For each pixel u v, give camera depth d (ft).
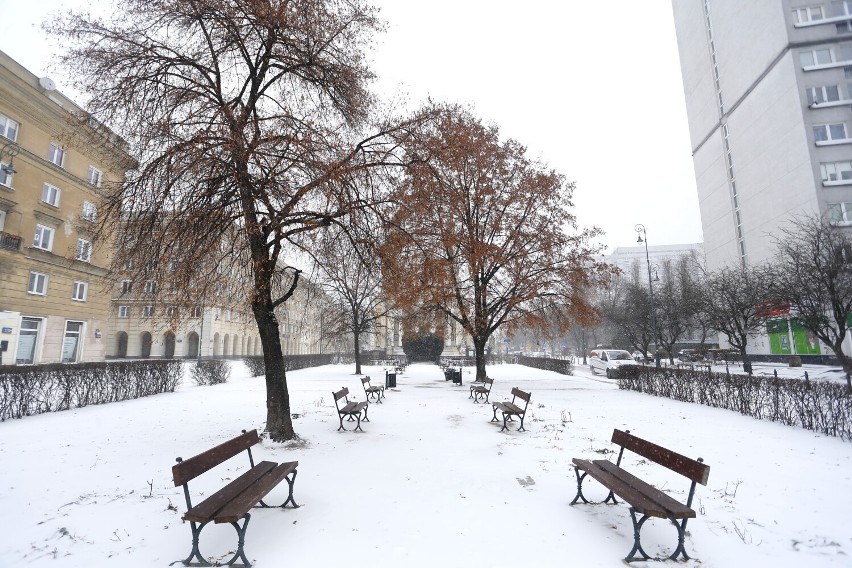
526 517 15.98
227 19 25.38
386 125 31.14
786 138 116.88
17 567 12.48
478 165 59.36
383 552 13.32
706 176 167.43
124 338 170.60
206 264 26.50
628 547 13.83
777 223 121.08
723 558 13.17
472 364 125.70
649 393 53.11
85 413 38.70
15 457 23.54
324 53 29.37
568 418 36.17
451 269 61.05
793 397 32.65
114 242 27.07
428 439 28.19
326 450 25.09
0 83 75.51
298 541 14.05
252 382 74.59
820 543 14.07
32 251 83.10
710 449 25.39
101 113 26.14
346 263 32.91
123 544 13.88
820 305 53.01
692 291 92.12
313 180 26.35
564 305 67.36
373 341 179.52
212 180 23.72
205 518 12.37
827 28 112.47
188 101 26.78
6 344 77.66
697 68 170.40
